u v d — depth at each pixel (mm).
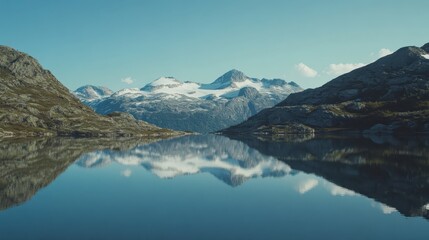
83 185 65250
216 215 44500
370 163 90938
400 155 107125
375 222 41188
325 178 71062
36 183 66250
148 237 36062
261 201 52406
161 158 116750
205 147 169500
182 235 36719
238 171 85438
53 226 39625
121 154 126688
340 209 47188
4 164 91438
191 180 72000
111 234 36969
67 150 135625
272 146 166000
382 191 57438
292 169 85812
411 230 38344
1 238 35719
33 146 151375
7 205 49281
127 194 57469
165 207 48656
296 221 41781
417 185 61750
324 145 159500
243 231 38031
